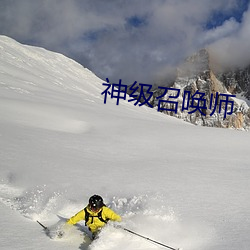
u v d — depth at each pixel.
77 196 8.27
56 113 29.22
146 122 31.27
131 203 7.62
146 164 13.42
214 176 11.40
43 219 6.67
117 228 5.67
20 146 14.64
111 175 10.91
